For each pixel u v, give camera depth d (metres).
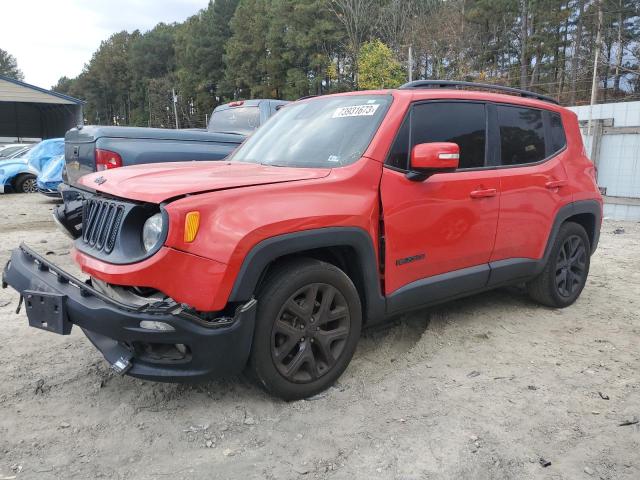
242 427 3.02
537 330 4.54
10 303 5.11
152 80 83.94
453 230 3.92
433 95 3.95
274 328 3.07
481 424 3.07
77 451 2.80
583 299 5.43
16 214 11.30
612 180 11.44
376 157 3.52
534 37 44.38
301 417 3.12
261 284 3.09
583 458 2.77
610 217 11.47
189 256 2.76
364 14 44.22
